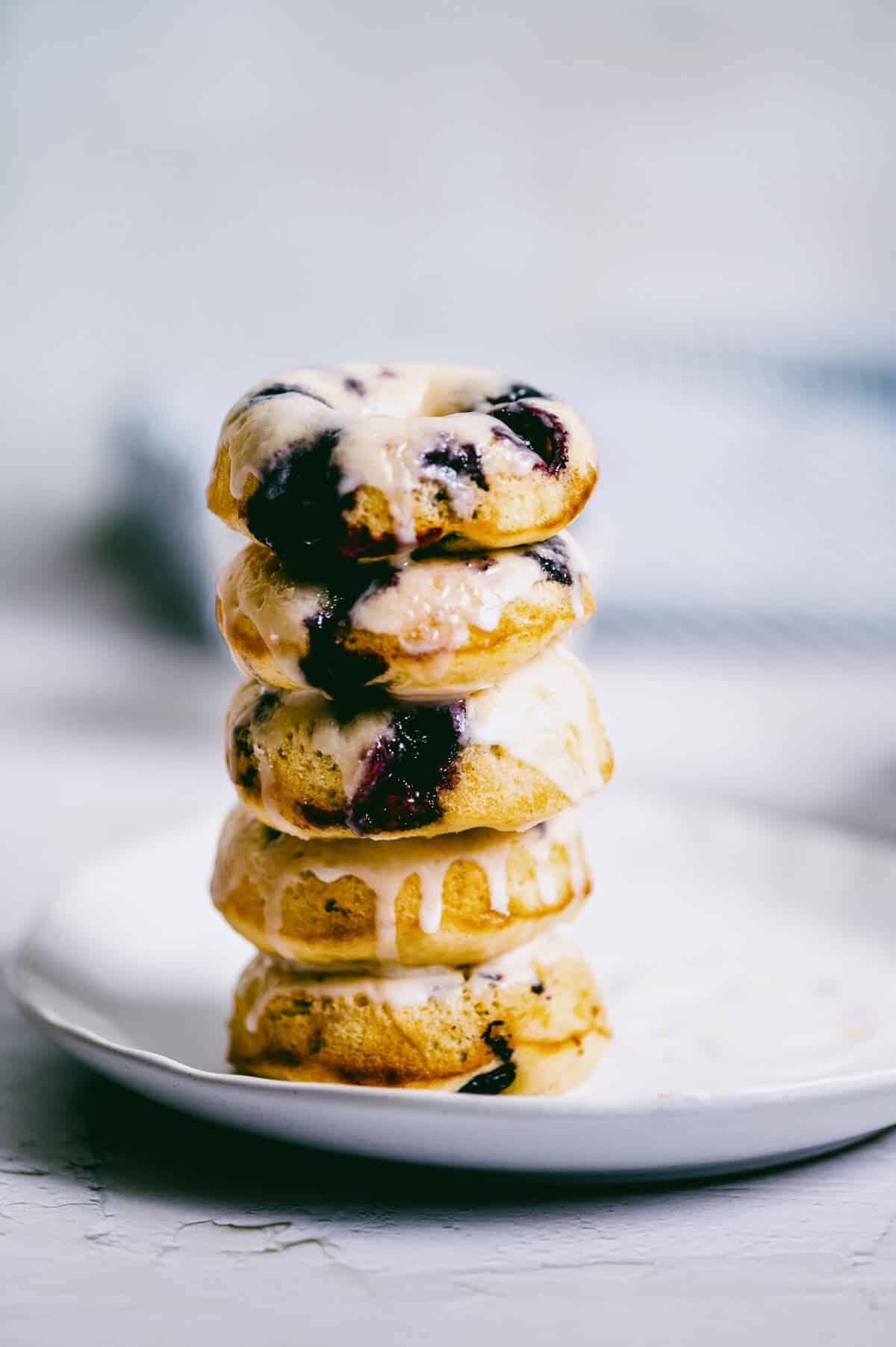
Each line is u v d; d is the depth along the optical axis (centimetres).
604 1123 60
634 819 82
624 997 72
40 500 151
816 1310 59
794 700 116
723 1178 64
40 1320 59
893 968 73
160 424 134
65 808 91
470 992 66
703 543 135
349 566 64
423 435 64
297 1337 58
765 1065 68
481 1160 62
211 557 127
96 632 134
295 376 67
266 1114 62
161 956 73
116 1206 62
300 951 66
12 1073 68
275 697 66
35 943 72
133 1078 63
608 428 138
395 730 65
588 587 66
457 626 64
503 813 65
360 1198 63
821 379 140
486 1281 60
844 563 135
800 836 79
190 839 78
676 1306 59
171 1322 59
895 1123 64
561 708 66
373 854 66
